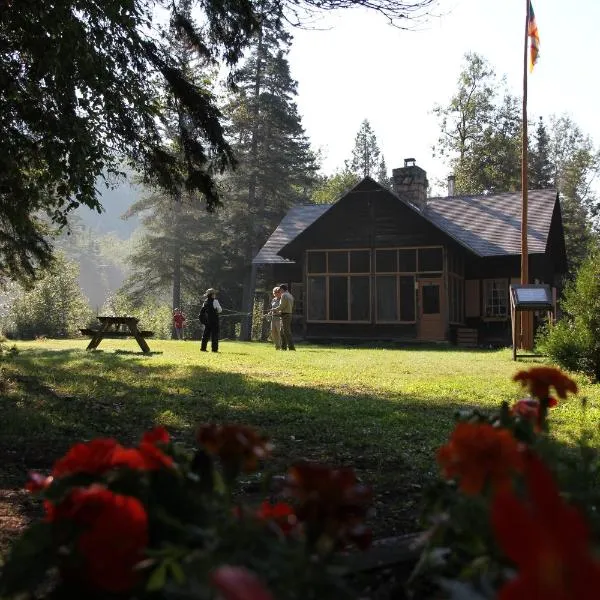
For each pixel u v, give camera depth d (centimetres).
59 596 178
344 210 3033
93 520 177
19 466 590
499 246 3009
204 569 149
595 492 199
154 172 1093
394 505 481
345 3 937
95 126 927
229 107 4338
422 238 2933
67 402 925
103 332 1841
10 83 867
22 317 3788
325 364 1636
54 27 816
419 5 919
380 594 224
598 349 1391
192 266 4894
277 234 3434
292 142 4766
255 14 1035
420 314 2928
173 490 188
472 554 179
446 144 5656
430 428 797
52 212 1111
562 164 6881
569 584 91
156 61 1039
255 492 493
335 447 689
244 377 1298
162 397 1002
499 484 177
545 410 257
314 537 166
